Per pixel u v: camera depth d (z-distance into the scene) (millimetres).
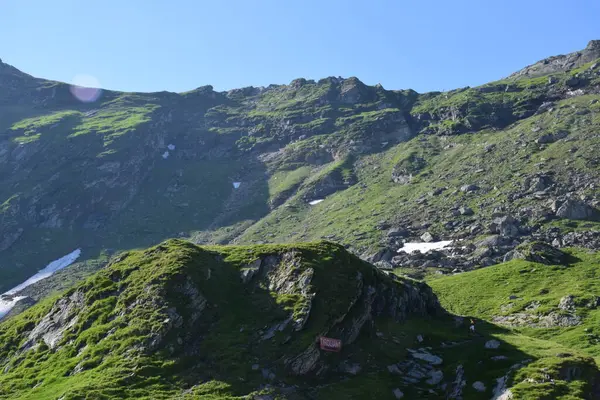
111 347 58188
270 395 51156
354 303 66312
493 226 163375
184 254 72625
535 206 168375
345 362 59594
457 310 114312
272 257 74188
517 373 55031
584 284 111875
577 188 171250
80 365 56719
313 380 56062
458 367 59750
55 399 50219
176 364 54812
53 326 68875
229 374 54000
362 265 74188
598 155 187000
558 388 51438
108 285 71438
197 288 65875
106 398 48469
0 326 75562
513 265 133125
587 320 95312
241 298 67438
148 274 69438
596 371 56625
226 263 74562
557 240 143125
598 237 138375
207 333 60562
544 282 118812
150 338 58031
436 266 150500
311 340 58594
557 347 65062
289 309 62656
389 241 179625
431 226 184000
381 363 61188
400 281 81438
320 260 71062
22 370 61156
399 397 54625
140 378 52375
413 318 76375
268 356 56812
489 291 120938
